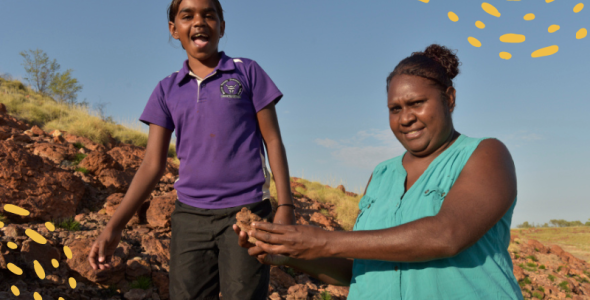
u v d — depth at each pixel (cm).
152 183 256
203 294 234
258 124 251
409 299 125
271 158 245
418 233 111
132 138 1362
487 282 121
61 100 2634
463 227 110
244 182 232
